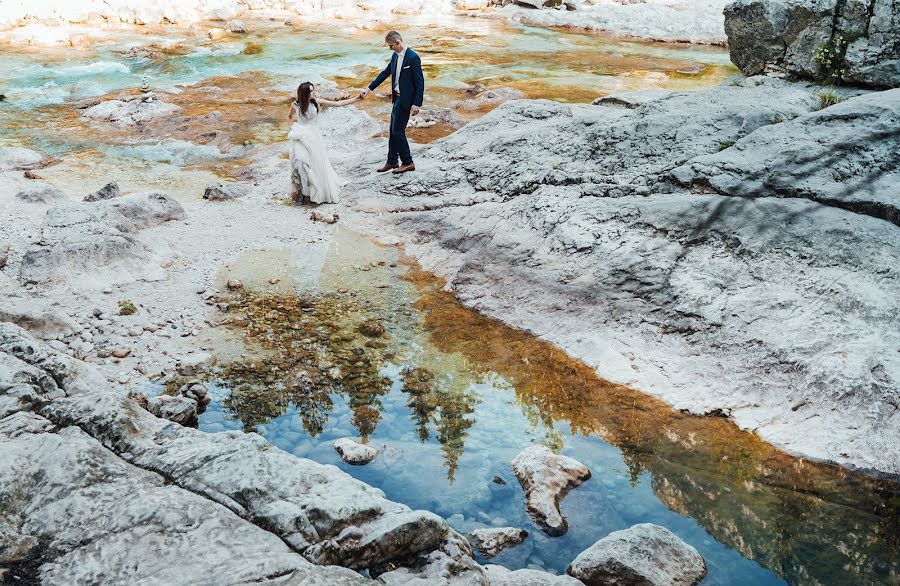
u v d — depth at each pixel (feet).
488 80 55.47
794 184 22.82
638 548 12.76
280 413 17.43
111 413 13.61
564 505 14.78
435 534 12.00
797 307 19.06
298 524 11.34
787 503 14.92
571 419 17.69
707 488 15.37
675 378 18.88
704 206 22.93
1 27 71.20
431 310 22.89
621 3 94.43
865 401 16.57
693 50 72.28
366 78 55.77
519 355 20.48
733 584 12.82
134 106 45.62
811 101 31.24
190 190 33.17
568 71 59.72
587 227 23.91
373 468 15.61
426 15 93.20
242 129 42.63
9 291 21.36
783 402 17.49
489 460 16.11
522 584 11.88
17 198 28.78
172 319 21.25
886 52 36.65
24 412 13.53
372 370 19.44
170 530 11.07
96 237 23.50
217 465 12.59
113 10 78.64
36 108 46.21
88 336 19.70
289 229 28.73
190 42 69.21
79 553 10.60
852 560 13.43
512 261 24.08
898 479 15.38
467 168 31.22
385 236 28.27
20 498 11.57
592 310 21.49
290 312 22.27
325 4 91.35
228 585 9.96
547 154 30.12
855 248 20.10
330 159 37.29
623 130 29.14
